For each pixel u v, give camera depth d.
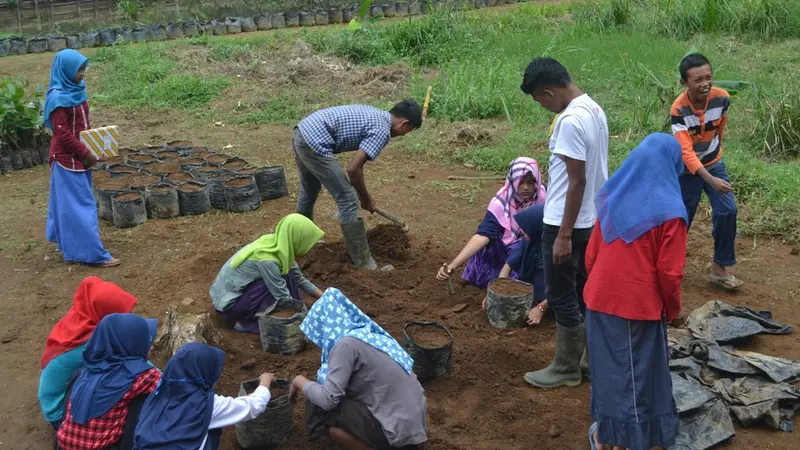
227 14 19.20
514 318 5.52
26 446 4.53
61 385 4.28
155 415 3.69
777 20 14.04
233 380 4.95
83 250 6.63
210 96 11.90
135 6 18.83
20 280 6.51
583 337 4.78
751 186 7.84
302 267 6.47
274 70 12.94
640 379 3.78
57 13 18.78
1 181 8.98
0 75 13.30
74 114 6.47
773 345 5.32
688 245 6.95
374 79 12.51
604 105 10.63
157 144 10.07
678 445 4.25
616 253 3.76
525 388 4.90
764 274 6.45
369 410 4.06
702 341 5.05
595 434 4.18
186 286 6.25
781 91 10.08
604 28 14.77
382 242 6.88
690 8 14.48
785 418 4.52
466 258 5.83
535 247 5.71
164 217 7.70
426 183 8.59
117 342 3.88
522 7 16.75
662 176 3.71
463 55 13.48
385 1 19.09
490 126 10.24
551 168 4.52
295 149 6.33
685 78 5.64
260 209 7.96
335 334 4.14
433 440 4.43
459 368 5.08
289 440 4.48
